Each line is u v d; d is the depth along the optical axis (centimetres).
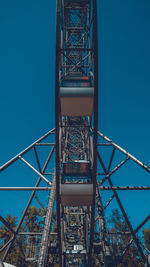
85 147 2005
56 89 1230
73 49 1278
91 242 1778
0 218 1680
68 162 1522
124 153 1866
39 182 2170
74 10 1723
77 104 1316
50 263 2111
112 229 2938
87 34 1698
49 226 1487
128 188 1720
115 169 1906
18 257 2647
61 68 1507
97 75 1223
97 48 1191
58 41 1198
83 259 1984
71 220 2605
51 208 1594
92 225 1664
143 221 1727
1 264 1273
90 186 1451
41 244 1391
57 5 1215
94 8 1170
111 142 2011
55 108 1266
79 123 2006
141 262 2598
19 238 2605
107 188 1720
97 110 1262
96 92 1243
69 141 2072
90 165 1545
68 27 1852
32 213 3228
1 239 3008
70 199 1512
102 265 1873
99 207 1780
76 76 1371
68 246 2166
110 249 1537
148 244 2738
